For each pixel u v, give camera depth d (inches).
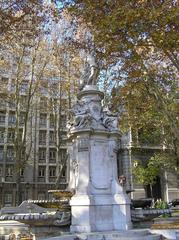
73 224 444.1
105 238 394.6
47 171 2201.0
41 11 636.7
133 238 387.5
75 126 497.4
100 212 450.9
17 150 1097.4
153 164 1464.1
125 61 644.1
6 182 2098.9
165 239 412.8
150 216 527.5
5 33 653.9
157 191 1924.2
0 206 2044.8
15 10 601.3
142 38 496.7
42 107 1460.4
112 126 506.6
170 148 1263.5
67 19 914.1
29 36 713.0
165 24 452.1
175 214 825.5
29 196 2108.8
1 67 1154.0
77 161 492.1
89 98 528.4
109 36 489.7
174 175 1898.4
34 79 1366.9
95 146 490.3
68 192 553.6
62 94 1201.4
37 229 464.8
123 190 475.5
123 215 456.8
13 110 2097.7
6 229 538.6
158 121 1116.5
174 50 528.7
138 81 779.4
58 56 1069.1
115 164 494.3
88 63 577.9
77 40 848.9
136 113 1011.9
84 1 496.1
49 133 2263.8
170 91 892.6
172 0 446.6
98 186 470.6
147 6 467.2
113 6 483.5
